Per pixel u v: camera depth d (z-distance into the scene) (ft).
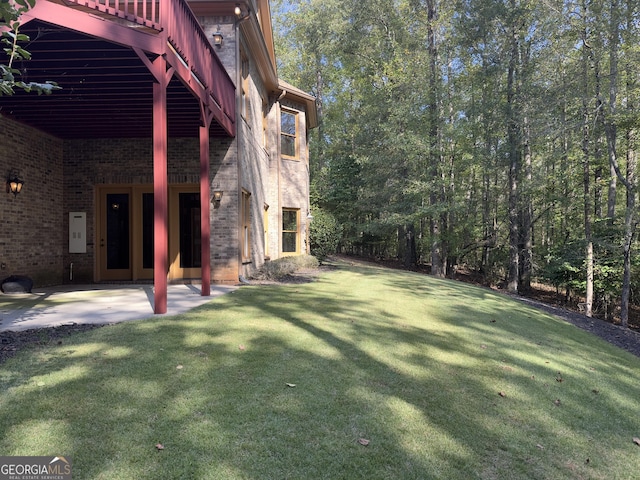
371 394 10.99
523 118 50.06
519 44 52.47
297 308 20.53
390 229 74.18
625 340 31.12
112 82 19.77
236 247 29.04
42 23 14.65
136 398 9.48
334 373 12.15
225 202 29.01
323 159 88.94
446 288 36.86
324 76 93.66
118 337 13.69
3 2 8.91
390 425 9.48
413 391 11.56
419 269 72.84
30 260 26.40
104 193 30.71
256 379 11.12
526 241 60.49
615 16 38.91
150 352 12.41
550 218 65.00
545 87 48.01
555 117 46.62
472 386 12.57
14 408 8.68
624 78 42.37
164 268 17.33
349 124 79.00
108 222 30.76
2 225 23.97
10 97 21.20
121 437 7.93
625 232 43.55
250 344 13.96
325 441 8.52
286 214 47.06
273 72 40.01
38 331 14.32
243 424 8.81
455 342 17.31
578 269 49.19
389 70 62.90
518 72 52.60
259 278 33.09
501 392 12.35
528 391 12.82
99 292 24.53
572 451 9.66
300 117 48.91
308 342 14.79
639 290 51.78
